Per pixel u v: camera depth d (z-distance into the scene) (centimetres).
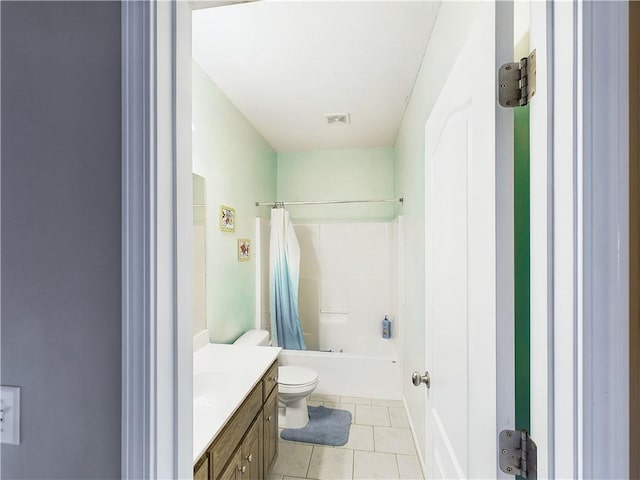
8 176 63
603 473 44
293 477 188
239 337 257
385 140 336
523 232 69
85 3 60
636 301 43
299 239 363
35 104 62
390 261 343
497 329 62
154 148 58
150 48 57
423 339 179
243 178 269
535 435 56
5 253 63
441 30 145
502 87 62
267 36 168
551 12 51
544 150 53
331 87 222
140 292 57
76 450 60
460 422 83
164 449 59
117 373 59
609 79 44
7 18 63
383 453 210
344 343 349
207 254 207
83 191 60
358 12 150
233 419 128
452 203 90
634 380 43
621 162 44
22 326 62
